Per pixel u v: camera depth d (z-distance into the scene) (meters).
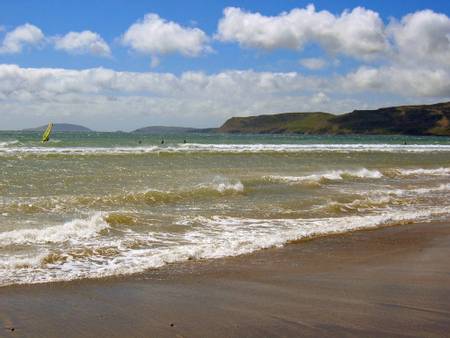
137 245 9.55
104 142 52.88
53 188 16.02
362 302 6.26
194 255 8.89
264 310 5.91
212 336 5.05
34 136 75.19
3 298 6.18
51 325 5.29
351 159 35.53
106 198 14.30
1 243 9.03
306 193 17.70
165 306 6.03
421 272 8.00
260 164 28.42
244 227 11.70
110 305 6.03
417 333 5.17
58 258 8.33
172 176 20.44
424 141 106.19
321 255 9.25
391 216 13.65
